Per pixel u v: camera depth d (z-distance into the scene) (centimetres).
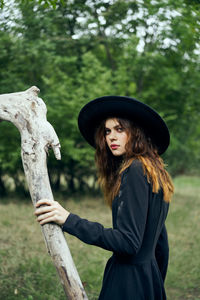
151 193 131
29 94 145
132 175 129
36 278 329
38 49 638
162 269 154
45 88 720
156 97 863
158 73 818
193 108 889
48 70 753
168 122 866
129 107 138
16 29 459
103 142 153
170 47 511
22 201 821
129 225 122
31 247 432
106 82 777
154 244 139
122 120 140
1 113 141
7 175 905
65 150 715
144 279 133
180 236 536
